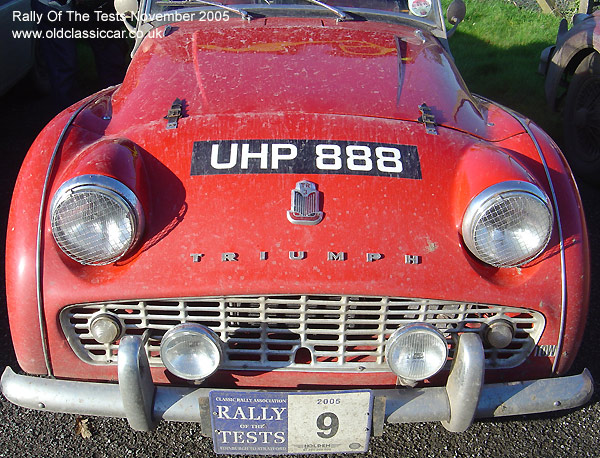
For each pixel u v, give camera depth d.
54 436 2.35
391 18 3.10
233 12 3.03
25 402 1.94
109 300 1.86
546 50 4.55
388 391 1.89
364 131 2.12
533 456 2.32
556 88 4.26
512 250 1.82
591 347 2.79
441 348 1.77
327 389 2.00
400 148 2.08
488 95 5.07
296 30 2.81
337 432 1.90
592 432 2.42
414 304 1.89
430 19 3.17
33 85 4.95
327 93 2.30
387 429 2.42
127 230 1.80
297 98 2.26
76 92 5.00
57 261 1.88
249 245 1.85
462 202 1.93
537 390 1.97
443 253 1.89
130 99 2.38
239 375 1.98
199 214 1.91
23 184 2.00
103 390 1.92
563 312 1.98
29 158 2.08
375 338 2.05
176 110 2.20
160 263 1.84
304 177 1.96
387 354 1.80
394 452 2.33
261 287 1.81
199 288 1.81
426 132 2.16
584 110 3.98
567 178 2.14
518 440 2.38
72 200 1.78
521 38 6.33
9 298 1.92
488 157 2.00
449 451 2.34
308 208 1.90
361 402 1.83
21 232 1.91
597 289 3.13
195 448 2.33
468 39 6.24
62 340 1.95
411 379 1.84
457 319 1.95
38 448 2.30
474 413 1.86
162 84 2.39
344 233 1.88
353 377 1.98
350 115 2.19
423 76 2.51
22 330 1.92
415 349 1.78
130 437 2.36
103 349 2.00
